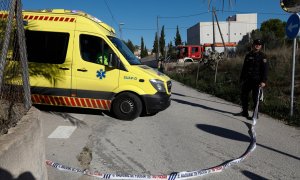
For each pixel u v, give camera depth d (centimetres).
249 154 634
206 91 1770
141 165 564
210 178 512
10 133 349
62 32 895
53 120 853
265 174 535
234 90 1499
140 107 890
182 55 5019
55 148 634
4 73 443
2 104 450
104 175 507
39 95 895
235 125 892
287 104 1109
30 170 361
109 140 700
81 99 891
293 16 937
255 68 936
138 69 884
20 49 475
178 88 1934
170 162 583
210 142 714
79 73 884
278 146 695
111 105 897
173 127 839
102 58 884
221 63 2700
